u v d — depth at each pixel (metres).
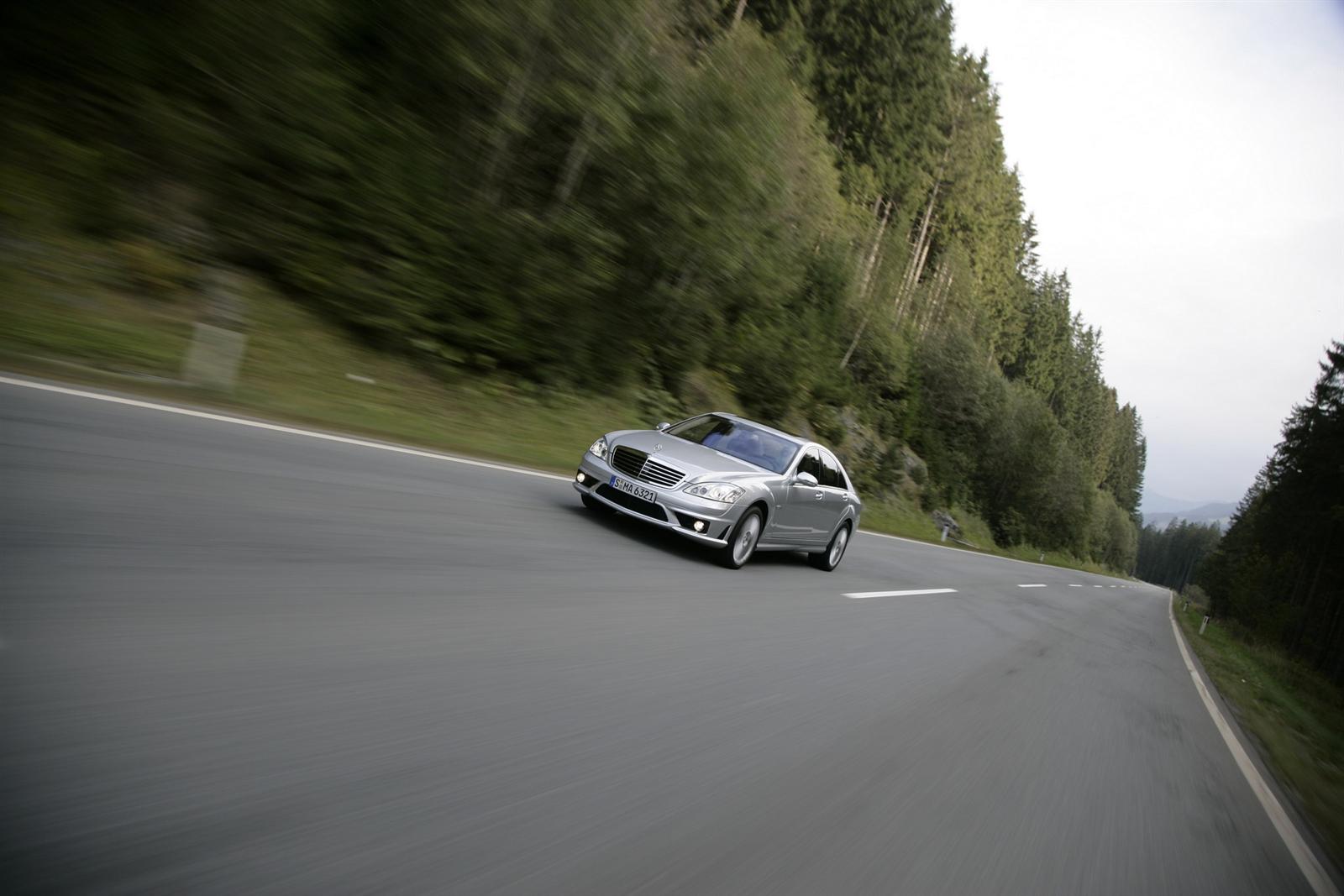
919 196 52.03
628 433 8.12
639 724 3.51
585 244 15.56
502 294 13.85
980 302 71.31
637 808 2.76
